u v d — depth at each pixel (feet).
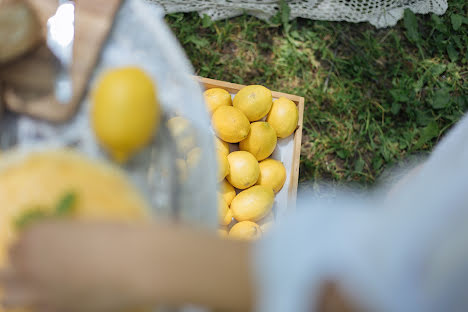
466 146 1.61
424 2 4.99
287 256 1.73
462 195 1.52
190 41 4.74
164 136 2.75
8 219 2.24
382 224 1.70
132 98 2.56
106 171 2.48
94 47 2.76
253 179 3.88
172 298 1.61
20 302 1.59
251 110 3.95
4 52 2.66
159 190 2.69
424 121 4.91
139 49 2.82
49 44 2.76
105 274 1.55
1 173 2.38
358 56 4.94
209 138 2.79
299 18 4.95
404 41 5.04
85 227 1.59
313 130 4.78
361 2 4.84
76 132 2.73
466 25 5.11
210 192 2.71
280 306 1.66
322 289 1.67
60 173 2.39
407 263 1.59
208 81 4.15
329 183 4.72
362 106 4.87
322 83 4.86
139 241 1.58
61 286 1.54
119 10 2.84
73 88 2.72
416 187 1.70
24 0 2.75
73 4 2.81
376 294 1.61
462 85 5.04
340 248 1.69
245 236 3.77
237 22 4.86
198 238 1.66
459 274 1.50
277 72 4.83
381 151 4.82
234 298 1.65
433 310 1.56
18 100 2.70
